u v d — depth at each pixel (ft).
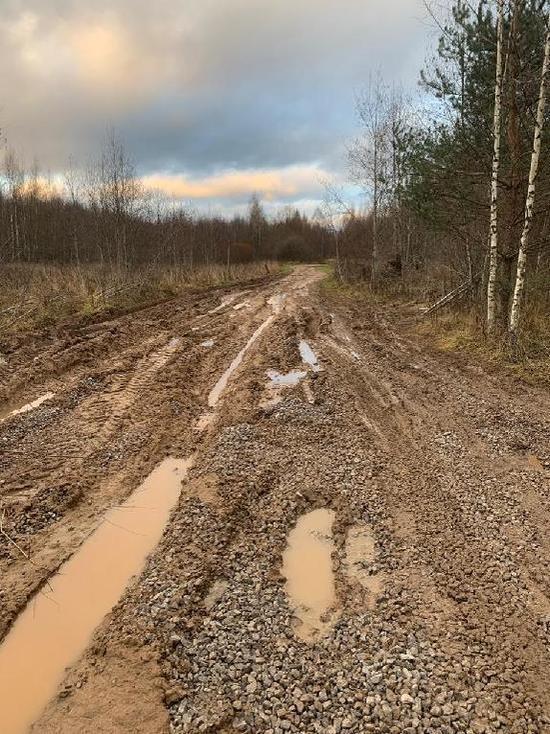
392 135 79.82
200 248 167.73
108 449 25.05
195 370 39.01
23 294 53.98
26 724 11.76
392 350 43.75
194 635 13.99
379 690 12.30
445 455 24.00
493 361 37.32
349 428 27.14
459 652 13.32
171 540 17.88
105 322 53.67
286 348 44.65
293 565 17.07
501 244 44.55
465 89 43.24
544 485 21.29
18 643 14.03
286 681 12.58
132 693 12.32
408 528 18.62
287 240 247.91
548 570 16.28
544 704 11.92
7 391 31.96
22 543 18.01
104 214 85.81
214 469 22.59
